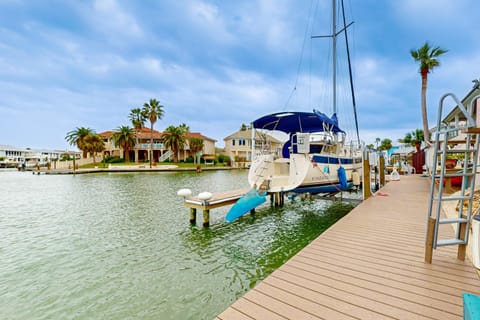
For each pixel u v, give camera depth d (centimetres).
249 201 707
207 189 1614
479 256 217
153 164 3981
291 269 274
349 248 335
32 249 558
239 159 4809
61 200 1195
